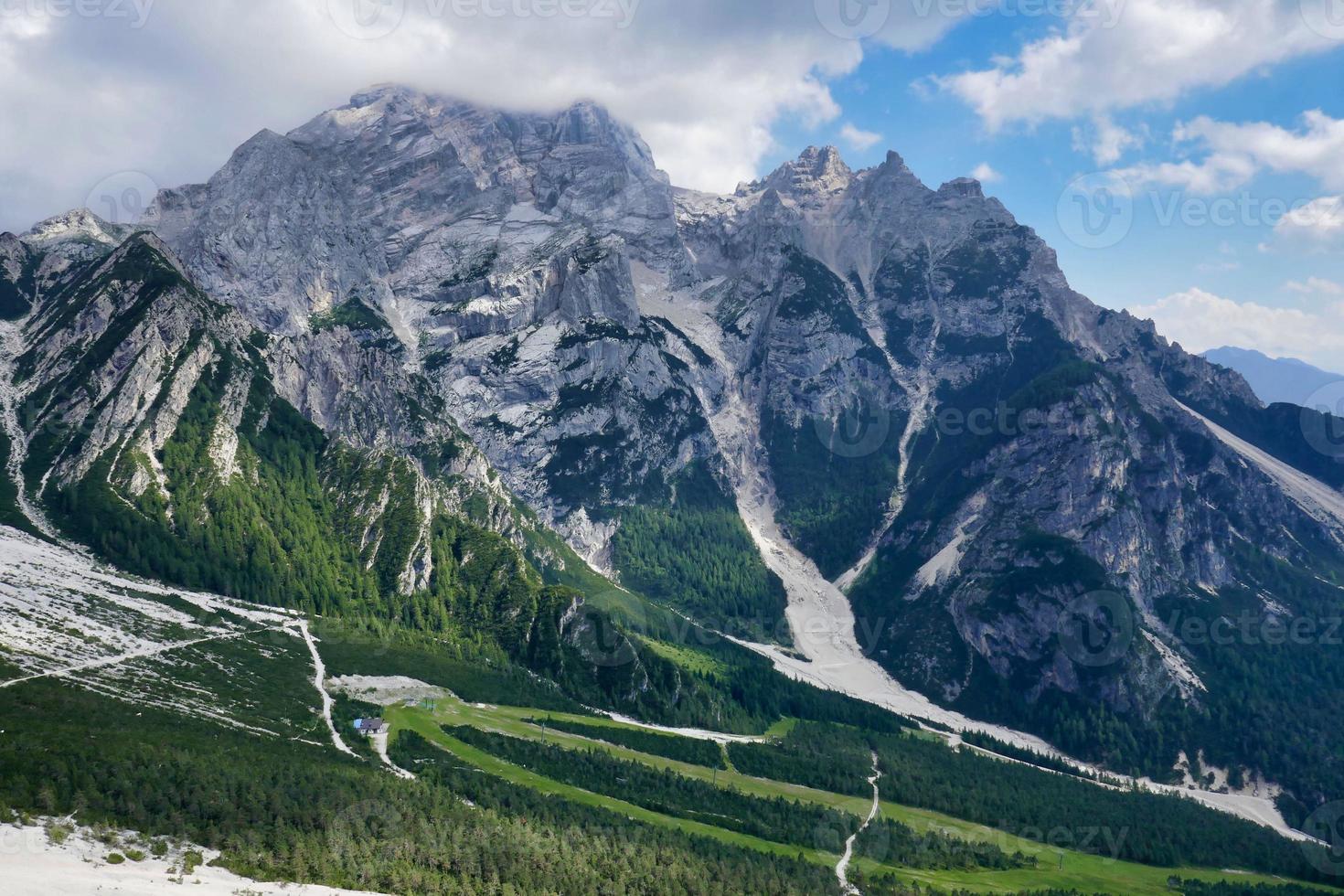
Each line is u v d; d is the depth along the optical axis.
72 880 160.62
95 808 184.62
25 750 197.12
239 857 183.00
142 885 165.12
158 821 186.50
